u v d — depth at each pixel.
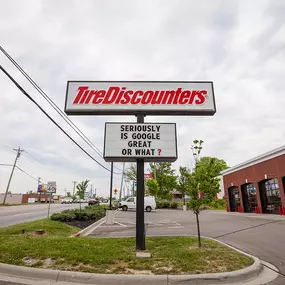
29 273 5.15
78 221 15.11
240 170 25.19
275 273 5.52
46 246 6.96
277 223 13.66
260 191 21.73
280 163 18.69
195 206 7.75
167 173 49.06
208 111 9.16
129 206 29.58
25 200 64.56
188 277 4.80
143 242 7.09
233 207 27.53
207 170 8.09
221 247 7.37
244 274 5.09
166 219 18.16
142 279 4.76
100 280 4.80
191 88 9.39
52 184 16.16
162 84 9.39
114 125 8.47
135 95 9.23
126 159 8.41
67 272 5.02
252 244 8.44
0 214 21.83
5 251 6.50
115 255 6.21
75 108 9.07
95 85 9.33
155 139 8.37
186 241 8.26
